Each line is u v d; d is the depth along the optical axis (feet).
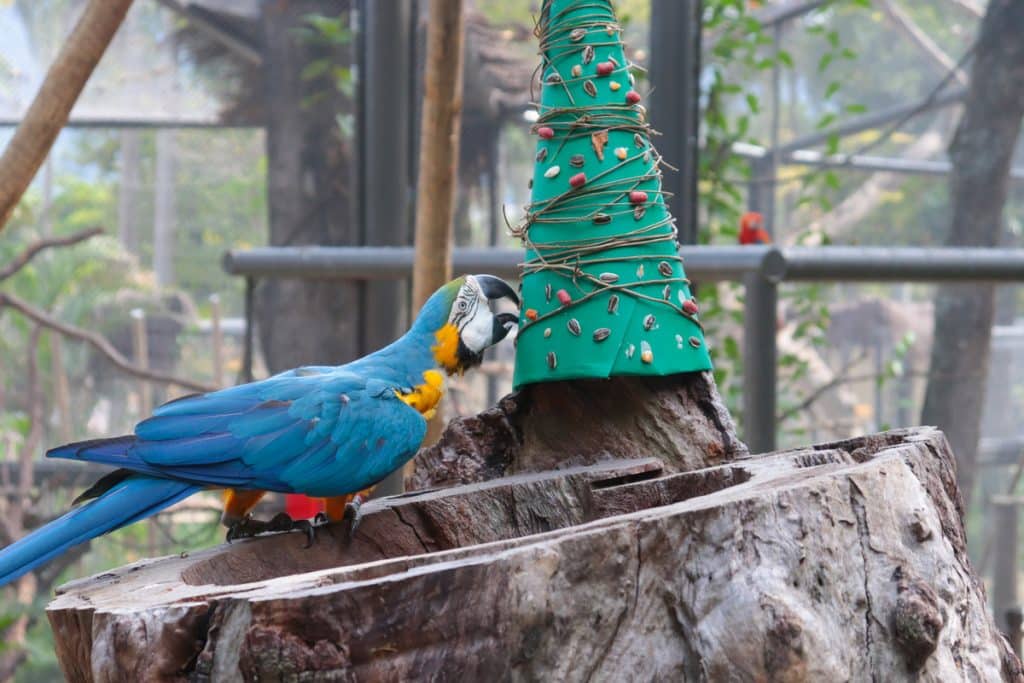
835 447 9.32
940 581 7.21
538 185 10.28
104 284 38.40
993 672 7.71
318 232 24.36
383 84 20.02
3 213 11.49
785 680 6.31
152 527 28.53
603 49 10.20
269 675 5.81
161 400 38.45
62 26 27.32
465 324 9.46
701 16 19.65
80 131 30.25
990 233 27.43
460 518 9.40
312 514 13.16
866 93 27.94
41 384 35.88
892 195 28.37
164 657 6.15
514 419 10.57
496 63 22.84
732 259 17.46
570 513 9.46
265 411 8.16
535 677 6.48
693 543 6.72
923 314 27.91
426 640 6.15
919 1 27.30
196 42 25.50
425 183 13.91
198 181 33.78
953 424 27.20
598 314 9.78
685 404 10.27
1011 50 26.40
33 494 29.40
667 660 6.64
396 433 8.59
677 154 19.45
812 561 6.71
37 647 27.73
